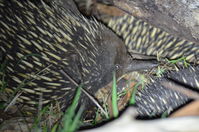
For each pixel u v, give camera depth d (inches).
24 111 36.5
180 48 45.1
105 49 40.4
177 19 43.4
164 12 43.9
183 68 39.4
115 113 28.7
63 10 39.0
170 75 37.8
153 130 18.1
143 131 18.2
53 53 35.7
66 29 37.1
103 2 48.2
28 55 33.9
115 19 47.4
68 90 37.0
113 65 40.8
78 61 37.4
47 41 35.4
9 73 34.6
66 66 36.5
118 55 41.4
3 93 36.1
